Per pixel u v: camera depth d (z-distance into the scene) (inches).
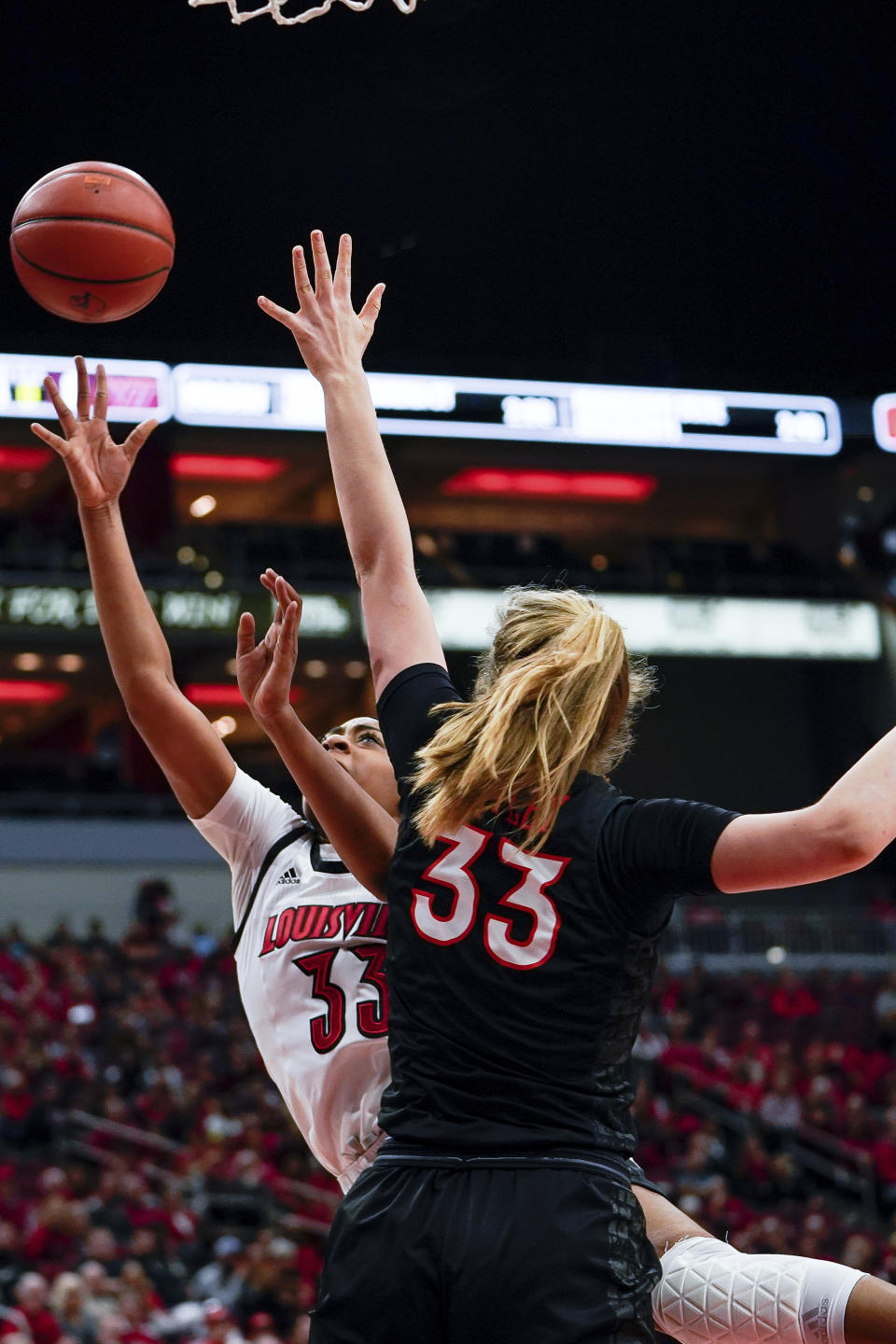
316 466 1081.4
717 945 890.1
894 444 1051.9
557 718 71.6
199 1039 651.5
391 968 72.3
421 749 74.7
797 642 1090.1
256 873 102.8
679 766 1117.1
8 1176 485.1
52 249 115.5
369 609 83.3
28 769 1029.2
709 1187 534.0
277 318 92.4
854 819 63.4
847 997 786.8
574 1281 63.0
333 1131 96.6
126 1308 360.2
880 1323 69.8
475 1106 66.9
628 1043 69.8
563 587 83.2
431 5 844.0
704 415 1031.0
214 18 834.2
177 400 952.9
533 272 1050.7
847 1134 631.8
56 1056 600.4
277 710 83.1
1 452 1029.2
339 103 916.6
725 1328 73.8
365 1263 66.1
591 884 69.2
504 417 1005.2
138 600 94.3
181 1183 496.4
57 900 936.3
